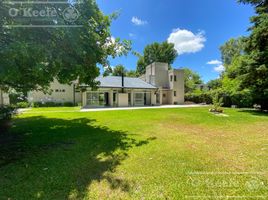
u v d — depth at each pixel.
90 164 4.31
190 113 15.19
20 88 8.55
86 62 7.09
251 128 8.64
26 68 4.97
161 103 31.45
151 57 48.62
